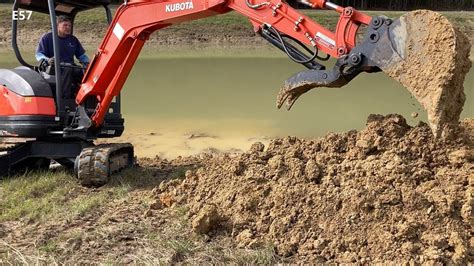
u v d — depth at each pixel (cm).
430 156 468
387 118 496
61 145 646
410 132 483
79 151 642
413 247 397
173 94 1355
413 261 389
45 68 647
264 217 455
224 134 955
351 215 427
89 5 688
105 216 502
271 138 925
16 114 612
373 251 406
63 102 640
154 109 1169
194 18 569
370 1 4956
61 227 477
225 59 2205
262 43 3014
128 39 602
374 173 453
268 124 1027
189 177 546
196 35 3041
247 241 435
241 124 1028
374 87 1438
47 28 2861
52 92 635
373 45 445
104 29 2956
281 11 493
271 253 418
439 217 418
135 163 707
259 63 2047
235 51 2666
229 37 3056
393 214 420
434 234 407
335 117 1086
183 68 1884
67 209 521
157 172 668
